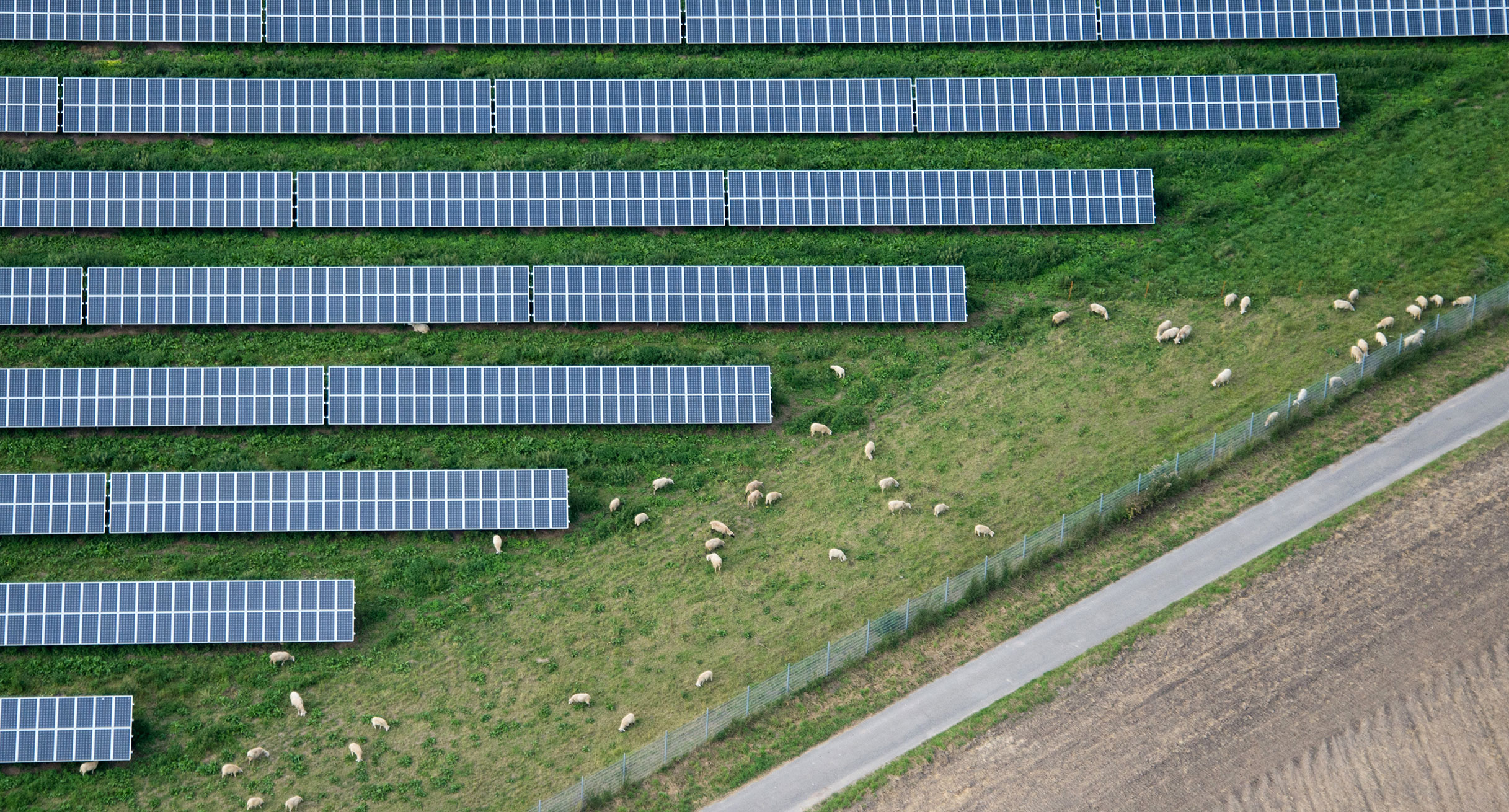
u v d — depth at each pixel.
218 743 70.25
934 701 70.38
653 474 79.94
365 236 88.62
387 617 74.56
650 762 68.69
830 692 70.94
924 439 80.75
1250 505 76.88
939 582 74.56
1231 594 73.25
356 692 72.00
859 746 69.00
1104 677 70.62
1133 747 68.12
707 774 68.38
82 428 80.69
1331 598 72.69
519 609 74.62
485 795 68.25
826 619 73.50
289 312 84.50
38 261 86.50
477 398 81.06
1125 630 72.31
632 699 71.12
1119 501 76.69
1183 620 72.44
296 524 76.94
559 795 67.75
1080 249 88.75
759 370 81.94
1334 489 77.12
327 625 73.25
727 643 72.94
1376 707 68.62
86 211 87.75
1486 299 83.56
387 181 88.88
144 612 73.25
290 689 72.19
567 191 89.12
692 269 85.62
